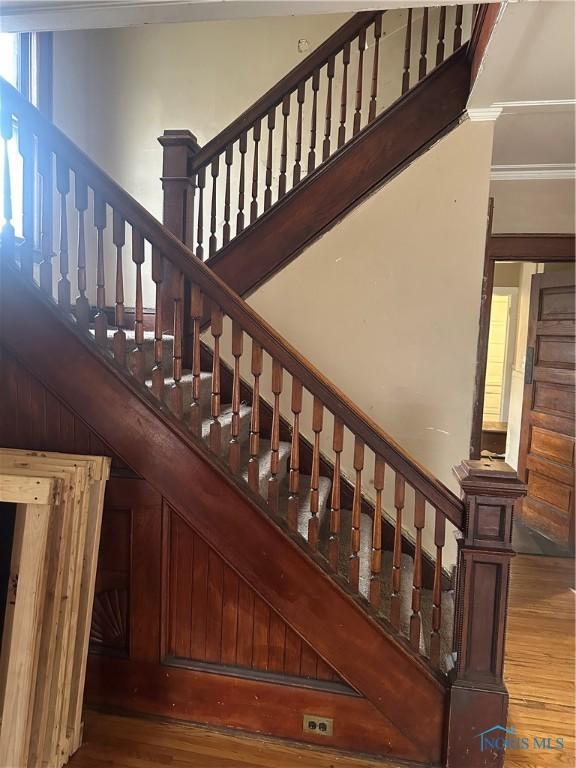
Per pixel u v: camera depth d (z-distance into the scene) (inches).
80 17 43.9
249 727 71.2
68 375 71.4
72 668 66.5
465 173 93.3
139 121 149.6
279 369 66.9
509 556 62.1
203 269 66.7
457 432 96.5
